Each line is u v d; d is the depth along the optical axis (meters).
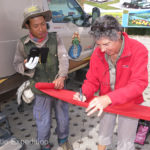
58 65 2.03
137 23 13.07
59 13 3.19
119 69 1.47
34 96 2.02
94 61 1.58
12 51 2.61
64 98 1.48
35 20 1.72
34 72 1.93
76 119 2.96
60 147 2.37
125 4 13.24
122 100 1.25
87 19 3.65
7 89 2.55
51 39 1.93
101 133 1.82
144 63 1.36
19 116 3.06
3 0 2.39
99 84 1.70
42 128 2.06
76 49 3.49
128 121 1.58
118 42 1.31
